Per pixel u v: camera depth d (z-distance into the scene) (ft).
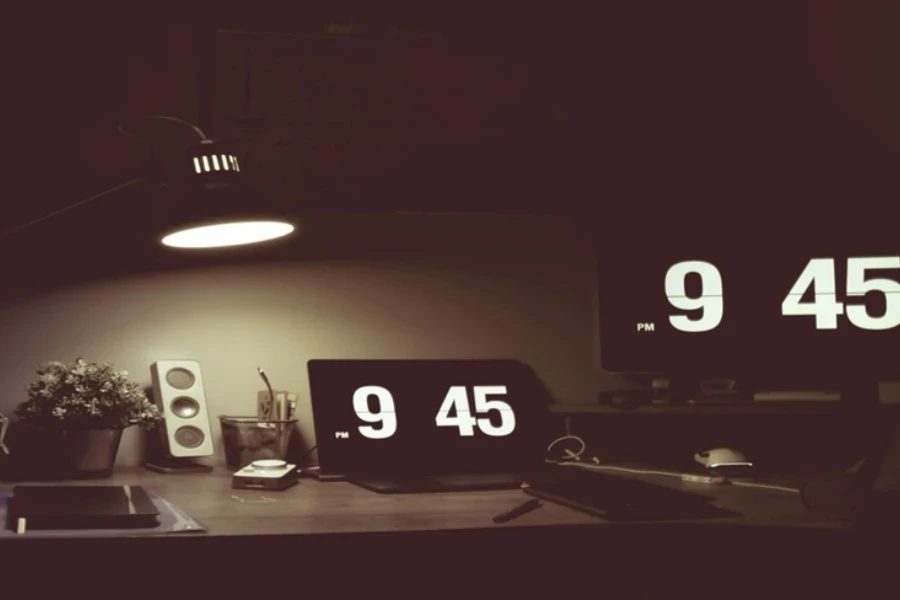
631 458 6.82
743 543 4.35
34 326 6.12
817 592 4.67
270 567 4.46
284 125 6.44
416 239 6.79
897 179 6.52
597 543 4.31
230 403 6.41
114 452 5.72
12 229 5.58
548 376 6.94
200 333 6.39
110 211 6.27
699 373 6.52
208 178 5.45
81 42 6.29
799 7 7.15
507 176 6.79
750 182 6.56
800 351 6.51
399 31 6.63
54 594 4.09
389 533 4.12
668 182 6.79
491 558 4.69
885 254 6.50
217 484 5.51
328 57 6.51
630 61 6.98
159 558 3.90
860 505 4.48
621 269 6.54
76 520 4.02
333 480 5.79
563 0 6.90
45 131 6.21
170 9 6.43
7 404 6.04
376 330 6.68
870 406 6.32
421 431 6.32
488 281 6.89
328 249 6.63
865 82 7.16
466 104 6.72
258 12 6.41
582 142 6.89
